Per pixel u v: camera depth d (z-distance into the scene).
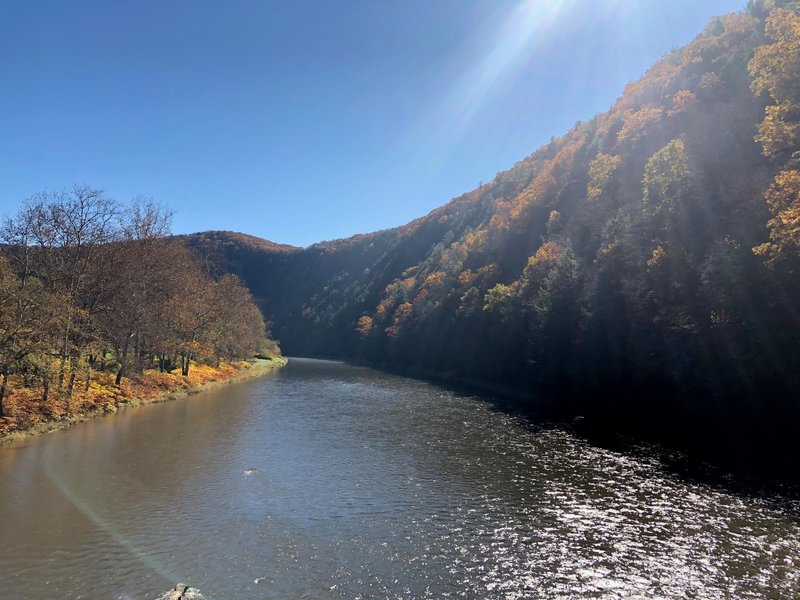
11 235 36.88
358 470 25.92
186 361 65.00
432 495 22.09
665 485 23.83
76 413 36.59
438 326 102.88
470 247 116.00
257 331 119.94
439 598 13.51
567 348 54.69
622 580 14.62
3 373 30.38
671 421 38.72
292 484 23.38
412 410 47.78
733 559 15.98
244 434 34.28
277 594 13.51
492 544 17.03
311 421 40.09
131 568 14.81
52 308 32.69
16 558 15.27
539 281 67.12
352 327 173.00
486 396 61.34
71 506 19.72
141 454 27.91
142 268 49.03
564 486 23.55
